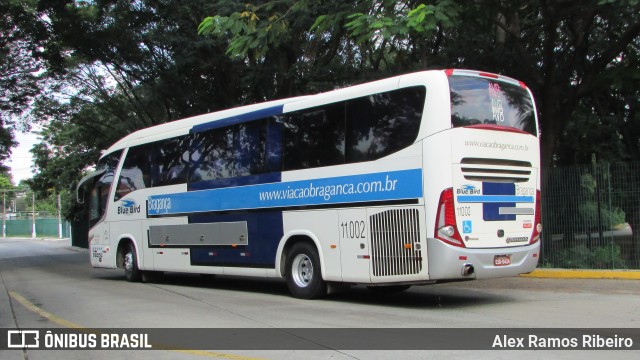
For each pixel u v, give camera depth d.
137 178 14.54
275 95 20.06
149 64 20.34
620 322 7.66
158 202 13.70
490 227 8.78
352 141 9.54
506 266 8.88
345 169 9.58
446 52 17.69
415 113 8.74
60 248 39.34
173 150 13.47
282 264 10.68
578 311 8.59
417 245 8.54
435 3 11.69
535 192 9.52
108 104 27.34
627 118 19.02
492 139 8.94
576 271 12.88
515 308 8.98
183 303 10.37
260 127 11.23
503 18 17.45
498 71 16.64
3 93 24.23
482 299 10.08
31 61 23.38
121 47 20.30
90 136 30.72
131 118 27.48
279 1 14.12
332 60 19.88
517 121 9.40
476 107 8.86
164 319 8.66
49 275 17.48
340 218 9.59
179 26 18.25
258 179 11.15
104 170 15.89
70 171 38.47
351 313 8.77
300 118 10.46
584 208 14.18
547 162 15.95
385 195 8.96
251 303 10.14
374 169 9.16
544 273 13.17
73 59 24.28
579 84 16.42
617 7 12.47
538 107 17.03
